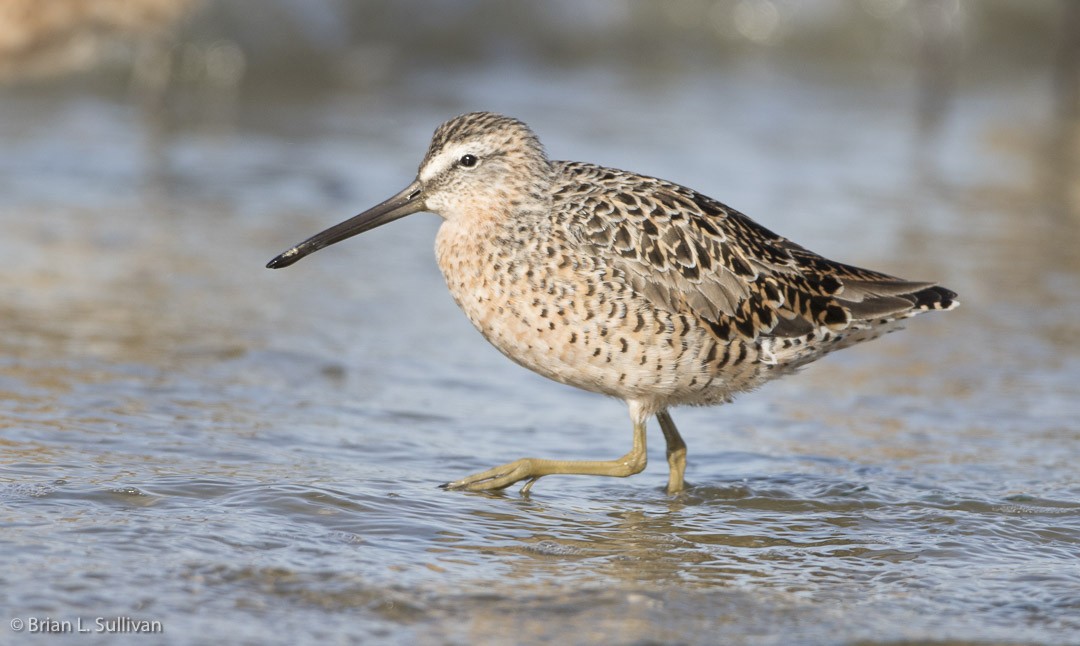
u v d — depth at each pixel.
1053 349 14.06
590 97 25.52
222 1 24.48
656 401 10.23
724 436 11.55
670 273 9.98
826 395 12.62
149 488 9.02
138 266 14.91
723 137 23.16
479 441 10.98
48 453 9.56
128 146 20.19
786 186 20.28
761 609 7.77
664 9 29.92
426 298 15.02
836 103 26.89
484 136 10.18
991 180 21.75
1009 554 8.88
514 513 9.42
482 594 7.77
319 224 17.06
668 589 8.04
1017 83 29.92
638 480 10.52
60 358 11.80
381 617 7.37
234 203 17.75
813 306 10.27
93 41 20.84
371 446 10.51
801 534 9.24
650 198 10.25
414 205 10.53
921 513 9.66
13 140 19.89
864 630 7.48
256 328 13.26
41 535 8.09
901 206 19.69
